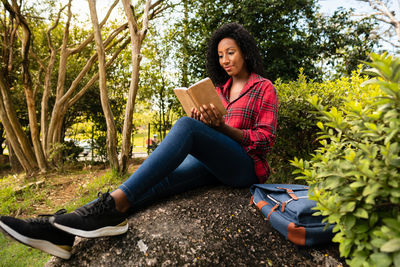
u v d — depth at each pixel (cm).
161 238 115
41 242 97
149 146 823
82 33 932
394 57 59
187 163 153
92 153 843
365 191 57
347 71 532
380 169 57
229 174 146
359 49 539
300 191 123
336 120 75
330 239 104
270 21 511
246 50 158
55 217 99
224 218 128
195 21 551
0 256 225
